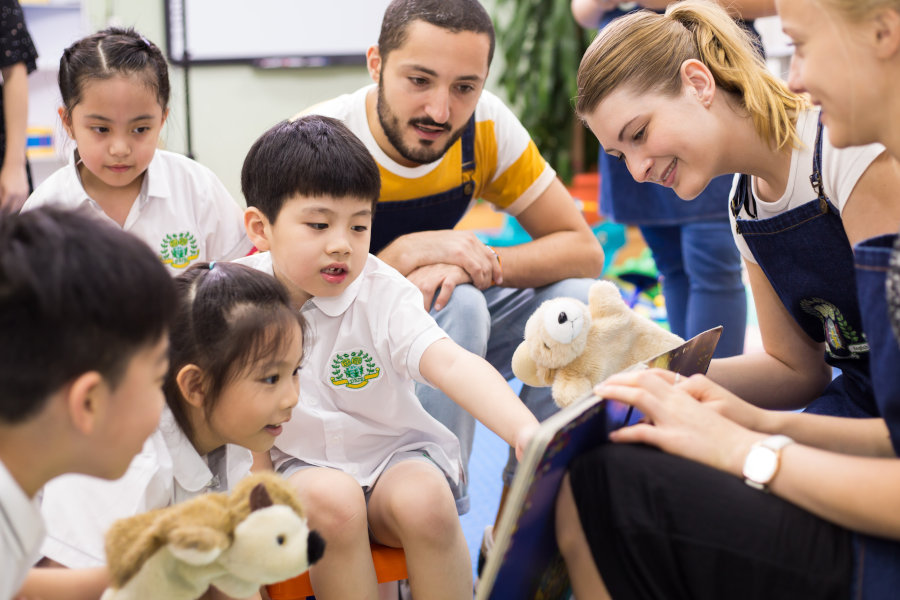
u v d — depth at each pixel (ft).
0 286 2.18
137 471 3.30
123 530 2.60
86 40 5.07
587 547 2.98
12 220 2.30
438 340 4.05
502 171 5.53
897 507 2.61
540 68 15.58
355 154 4.05
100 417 2.33
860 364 3.81
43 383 2.23
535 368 3.90
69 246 2.25
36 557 2.55
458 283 4.87
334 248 3.95
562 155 15.88
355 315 4.21
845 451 3.23
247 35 15.33
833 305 3.76
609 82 3.80
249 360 3.34
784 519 2.77
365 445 4.19
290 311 3.48
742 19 5.39
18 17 7.22
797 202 3.68
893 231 3.36
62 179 5.29
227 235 5.66
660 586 2.87
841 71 2.74
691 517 2.80
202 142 15.42
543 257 5.31
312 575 3.71
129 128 4.99
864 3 2.61
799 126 3.63
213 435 3.54
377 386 4.23
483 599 2.67
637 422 3.44
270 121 15.74
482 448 7.14
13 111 7.28
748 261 4.11
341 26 15.72
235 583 2.75
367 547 3.73
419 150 4.91
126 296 2.29
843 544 2.74
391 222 5.30
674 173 3.84
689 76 3.72
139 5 14.51
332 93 15.98
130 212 5.33
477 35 4.64
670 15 3.95
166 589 2.64
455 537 3.76
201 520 2.59
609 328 3.73
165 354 2.51
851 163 3.41
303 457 4.10
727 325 6.64
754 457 2.83
